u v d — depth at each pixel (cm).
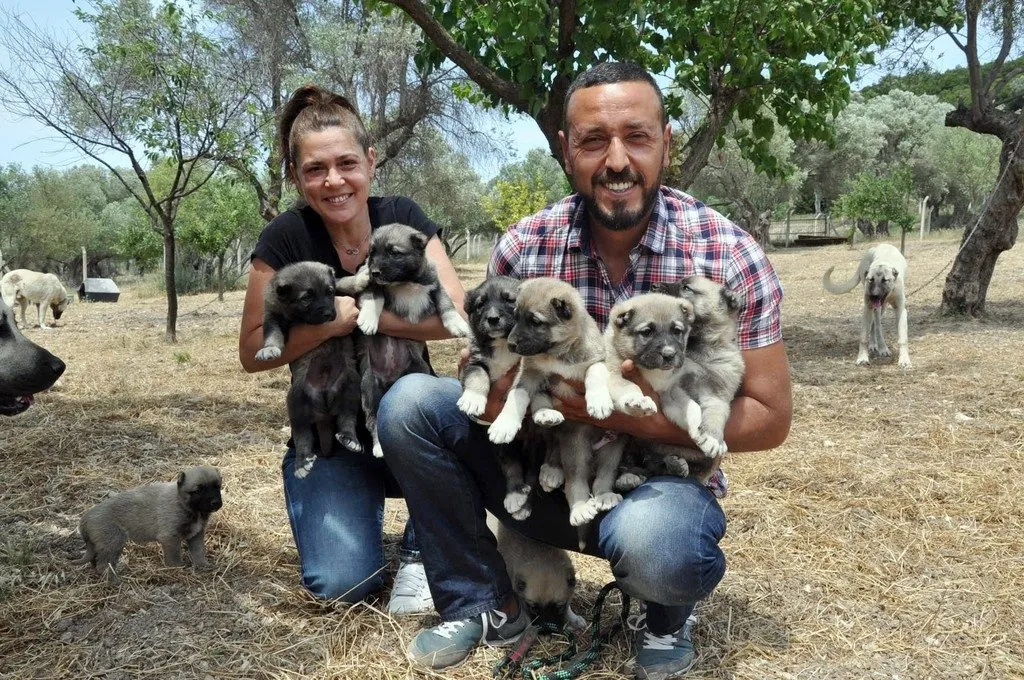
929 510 211
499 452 146
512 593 148
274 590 170
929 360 425
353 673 141
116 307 929
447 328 168
